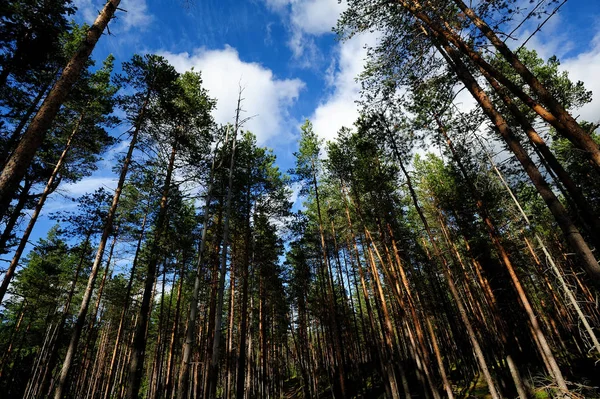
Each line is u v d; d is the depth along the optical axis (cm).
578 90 1252
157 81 1387
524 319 1597
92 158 1653
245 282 1600
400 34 852
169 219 1541
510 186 1163
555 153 1298
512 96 1195
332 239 2394
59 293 2578
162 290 2278
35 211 1357
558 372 898
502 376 1409
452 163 1548
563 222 546
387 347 1554
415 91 916
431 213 2088
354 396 1900
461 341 2020
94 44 576
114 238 1972
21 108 1305
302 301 2564
